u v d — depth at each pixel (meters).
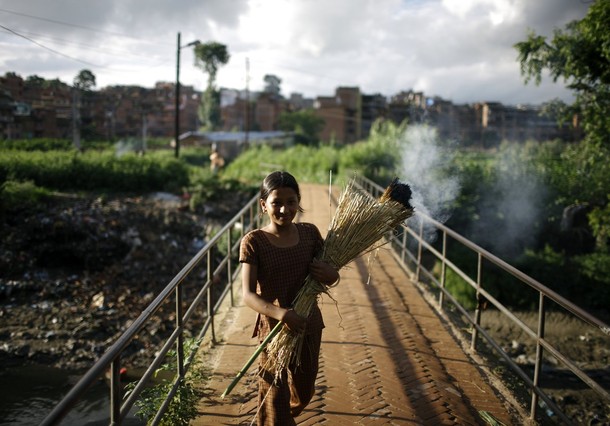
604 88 12.41
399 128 26.55
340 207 2.88
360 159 25.62
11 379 9.39
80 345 10.98
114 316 12.59
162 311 12.88
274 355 2.62
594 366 10.14
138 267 16.36
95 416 7.78
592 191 18.22
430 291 7.96
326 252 2.74
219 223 19.70
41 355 10.45
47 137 54.62
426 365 4.71
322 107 77.19
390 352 4.96
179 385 3.93
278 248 2.62
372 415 3.74
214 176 23.94
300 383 2.76
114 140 62.44
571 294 16.03
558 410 3.67
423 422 3.70
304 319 2.52
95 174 22.55
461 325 6.44
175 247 18.00
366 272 8.26
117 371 2.64
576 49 12.20
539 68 12.93
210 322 5.33
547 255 17.47
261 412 2.68
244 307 6.55
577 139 49.97
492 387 4.62
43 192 19.12
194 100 87.56
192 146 59.59
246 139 53.22
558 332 13.22
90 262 16.12
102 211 18.64
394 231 3.02
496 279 16.39
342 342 5.20
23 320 12.16
